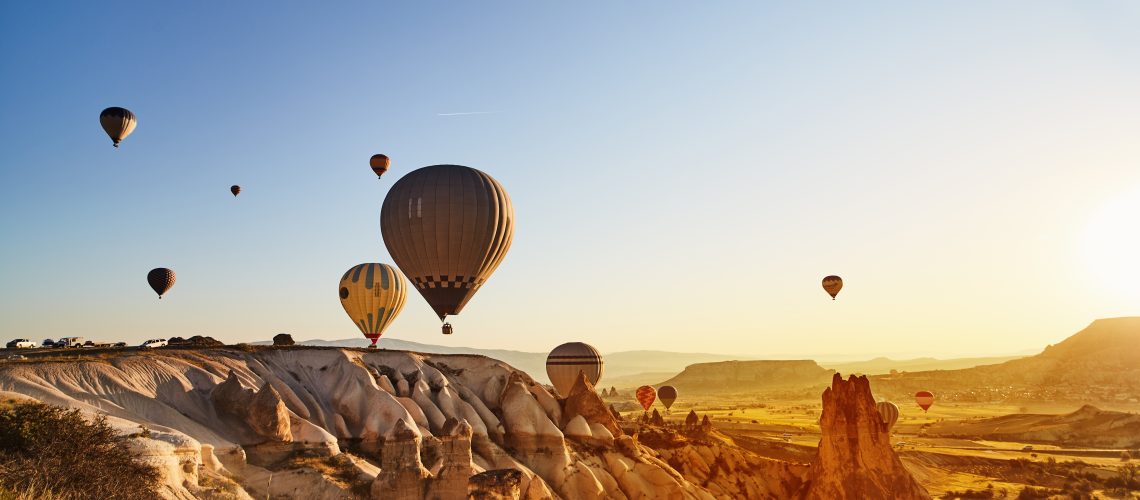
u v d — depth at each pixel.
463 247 63.31
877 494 57.41
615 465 62.44
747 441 107.88
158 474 36.38
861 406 59.97
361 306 67.88
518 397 63.97
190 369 52.69
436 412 59.59
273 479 45.59
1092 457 120.12
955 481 101.38
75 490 29.66
